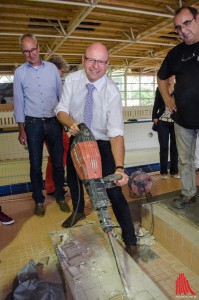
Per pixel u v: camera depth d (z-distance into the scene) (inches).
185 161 80.0
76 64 476.1
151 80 639.8
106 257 64.1
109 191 66.3
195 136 79.0
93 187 49.3
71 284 55.6
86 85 66.4
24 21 258.4
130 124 236.5
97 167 51.6
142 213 85.0
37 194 94.3
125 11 243.4
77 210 84.4
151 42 351.6
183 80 72.0
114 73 589.9
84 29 299.7
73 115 73.0
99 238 72.9
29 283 52.9
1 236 80.9
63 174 98.8
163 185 121.1
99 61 57.9
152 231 80.0
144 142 246.1
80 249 67.9
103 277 57.2
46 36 291.1
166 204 83.7
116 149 60.8
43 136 92.4
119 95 66.6
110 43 360.2
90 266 61.0
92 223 82.1
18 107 89.6
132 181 100.5
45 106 89.7
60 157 96.3
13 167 189.8
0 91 374.6
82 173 52.5
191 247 64.6
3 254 71.4
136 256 70.7
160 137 126.0
